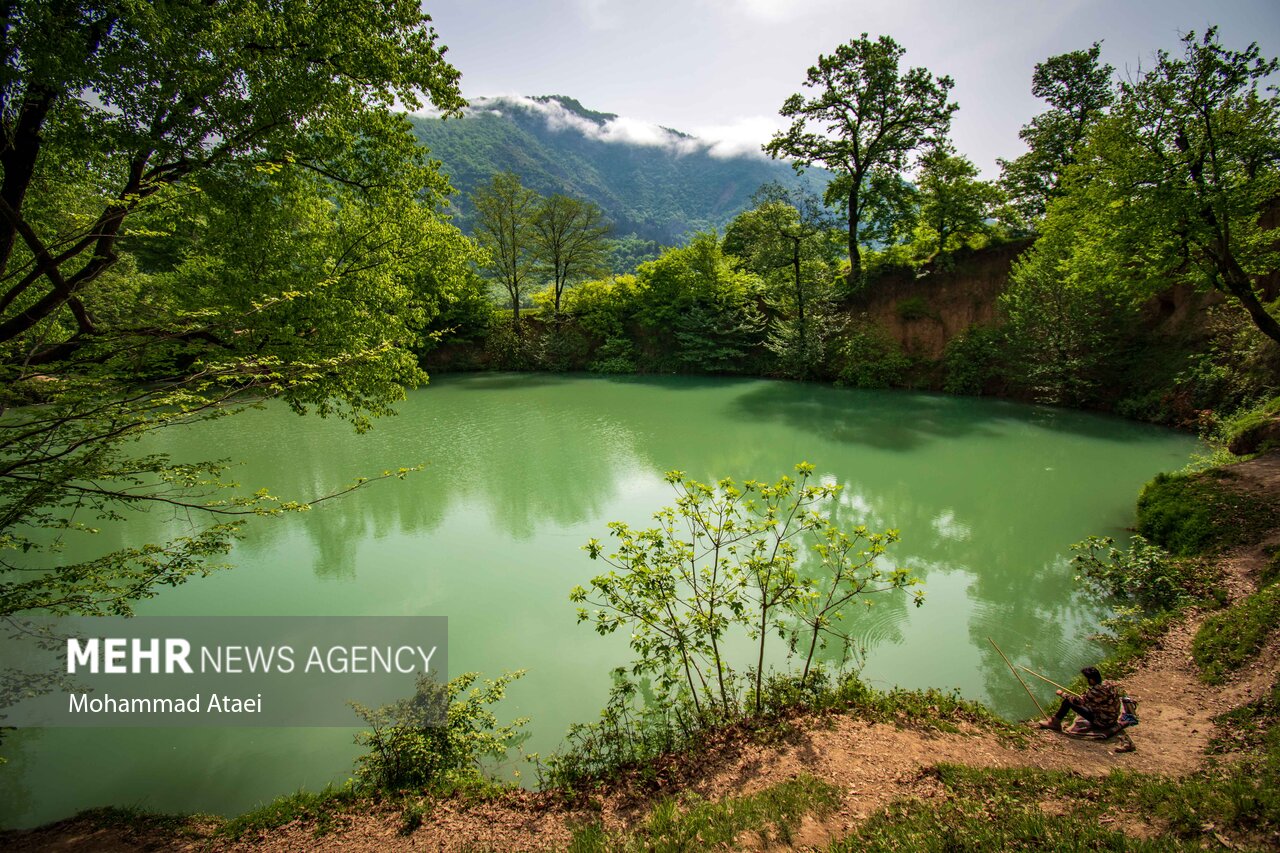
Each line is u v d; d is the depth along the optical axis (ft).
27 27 21.22
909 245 119.75
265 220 33.01
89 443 21.81
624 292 146.30
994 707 27.63
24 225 22.26
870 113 104.17
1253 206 45.42
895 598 38.73
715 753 22.67
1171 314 78.89
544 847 18.79
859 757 20.95
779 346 116.67
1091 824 15.14
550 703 29.43
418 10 33.30
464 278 45.27
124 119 25.07
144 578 23.04
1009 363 93.15
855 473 63.31
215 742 26.99
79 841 20.48
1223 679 24.59
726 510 27.07
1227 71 42.04
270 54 29.37
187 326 25.44
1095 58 93.45
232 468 68.49
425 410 100.12
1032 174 101.04
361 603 39.73
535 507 56.65
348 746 26.84
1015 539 46.34
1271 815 14.21
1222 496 40.04
